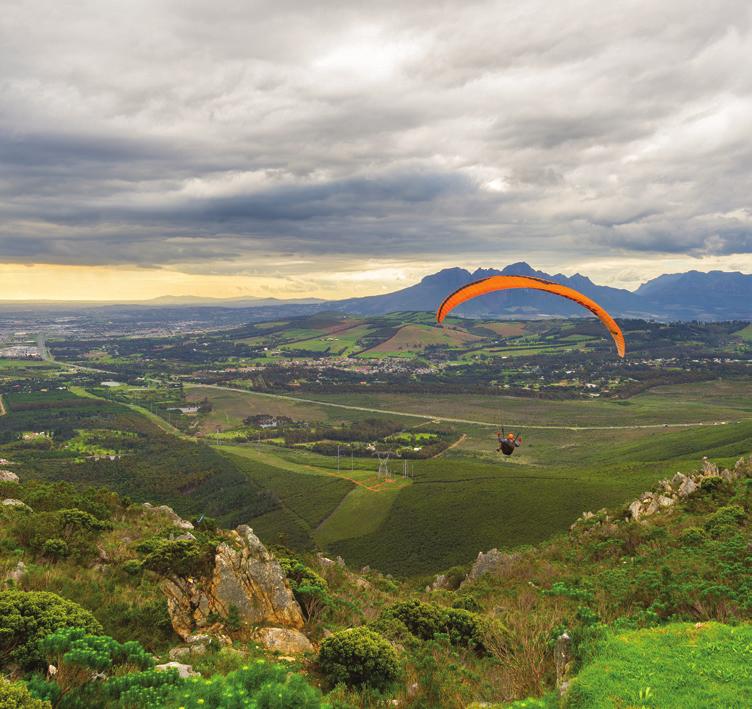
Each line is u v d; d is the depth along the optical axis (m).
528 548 50.81
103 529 32.44
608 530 41.62
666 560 31.19
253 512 146.12
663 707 13.24
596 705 13.66
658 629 18.23
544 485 115.94
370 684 18.28
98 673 15.45
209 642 20.30
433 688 18.19
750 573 25.61
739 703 13.14
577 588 30.02
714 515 37.38
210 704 14.32
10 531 27.98
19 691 12.30
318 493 154.38
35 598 17.50
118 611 22.16
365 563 103.88
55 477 177.62
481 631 22.78
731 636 17.00
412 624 24.22
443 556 97.56
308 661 19.97
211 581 23.27
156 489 168.50
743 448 153.25
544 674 17.47
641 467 122.44
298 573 28.30
